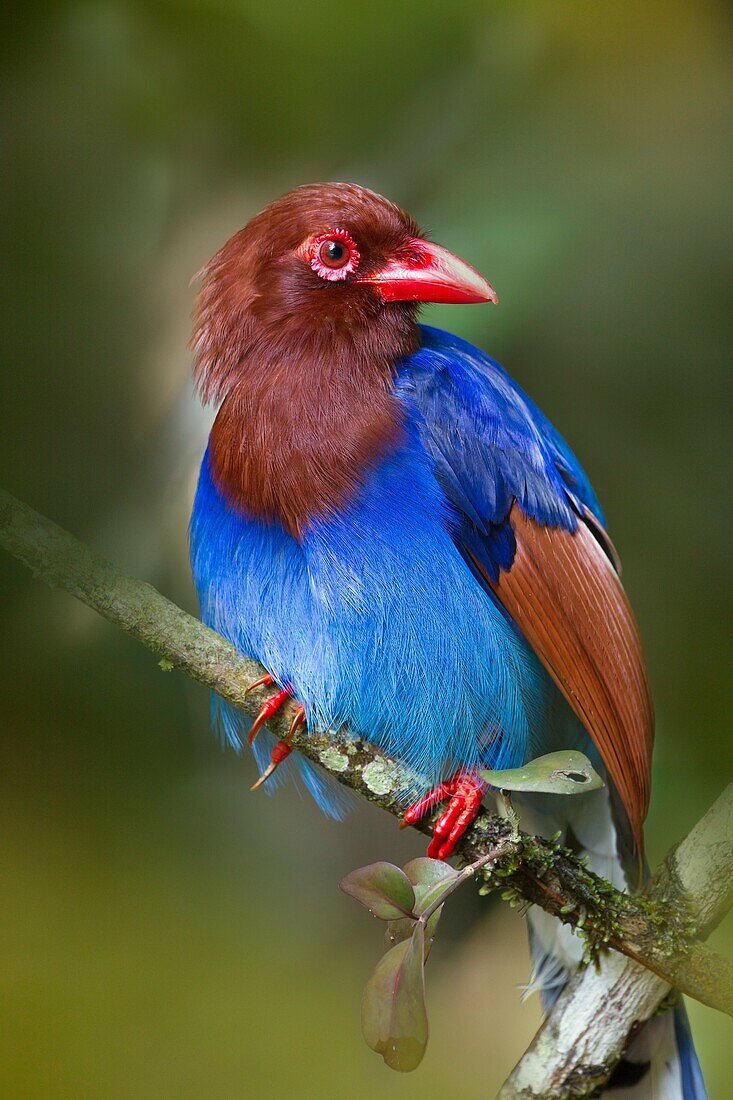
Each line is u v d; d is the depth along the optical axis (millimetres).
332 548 3541
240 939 3719
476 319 3691
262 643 3547
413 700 3545
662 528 3752
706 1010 3625
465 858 3529
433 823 3533
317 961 3717
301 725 3543
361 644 3541
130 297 3756
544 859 3500
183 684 3771
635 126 3773
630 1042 3516
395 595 3541
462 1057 3682
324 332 3551
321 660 3541
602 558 3576
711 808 3502
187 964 3707
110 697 3771
